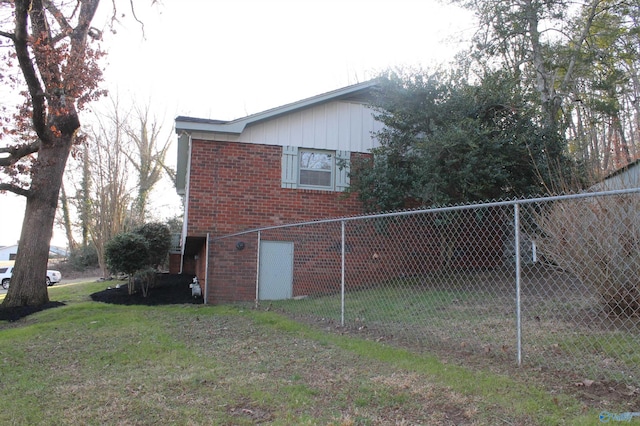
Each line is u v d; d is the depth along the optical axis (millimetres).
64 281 29734
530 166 9961
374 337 6277
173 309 9602
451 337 5910
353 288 11234
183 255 17969
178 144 13055
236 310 9250
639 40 16547
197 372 4965
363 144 12477
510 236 9477
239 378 4699
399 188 10883
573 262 5793
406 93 10602
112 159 27531
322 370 4891
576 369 4453
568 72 15859
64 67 10984
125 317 8508
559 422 3359
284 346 6016
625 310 5574
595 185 6707
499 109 10430
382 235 11562
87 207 31516
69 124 11641
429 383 4285
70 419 3787
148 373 5012
